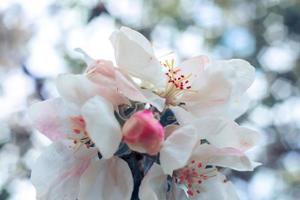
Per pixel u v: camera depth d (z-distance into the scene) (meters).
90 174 0.21
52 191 0.21
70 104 0.21
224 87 0.22
